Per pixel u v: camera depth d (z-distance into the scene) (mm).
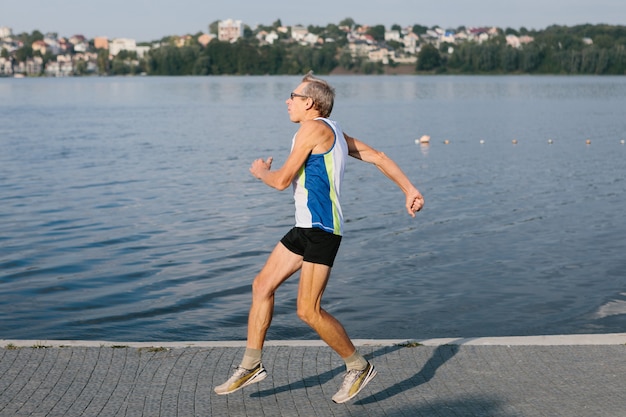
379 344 6156
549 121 45844
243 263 11594
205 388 5293
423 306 9383
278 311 9141
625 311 9055
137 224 14602
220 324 8781
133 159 26000
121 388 5273
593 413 4852
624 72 198875
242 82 148000
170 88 115938
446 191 18922
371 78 188500
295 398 5156
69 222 14781
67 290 10156
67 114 53469
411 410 4949
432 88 109750
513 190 19031
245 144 31781
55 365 5656
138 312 9219
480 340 6191
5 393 5152
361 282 10477
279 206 16688
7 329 8609
